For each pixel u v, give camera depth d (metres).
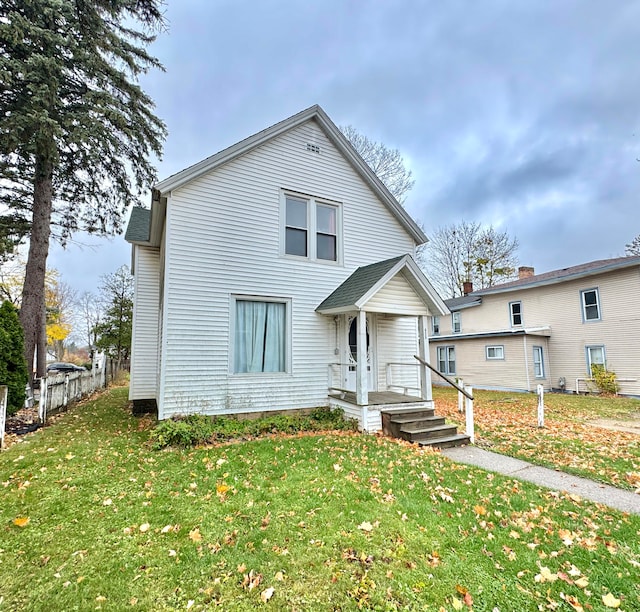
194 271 7.69
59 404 9.52
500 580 2.85
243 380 7.99
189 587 2.69
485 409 12.20
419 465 5.53
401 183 24.05
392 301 8.12
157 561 2.98
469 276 32.41
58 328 28.09
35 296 11.76
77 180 13.48
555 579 2.88
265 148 8.76
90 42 10.80
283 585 2.73
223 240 8.05
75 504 3.93
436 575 2.89
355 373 9.30
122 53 11.52
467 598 2.64
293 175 9.09
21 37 9.27
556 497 4.48
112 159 12.71
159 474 4.89
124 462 5.35
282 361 8.56
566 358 18.05
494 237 31.80
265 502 4.09
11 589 2.62
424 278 8.25
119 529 3.45
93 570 2.85
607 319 16.47
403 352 10.23
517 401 14.27
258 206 8.55
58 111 10.76
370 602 2.57
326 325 9.09
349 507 4.00
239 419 7.85
